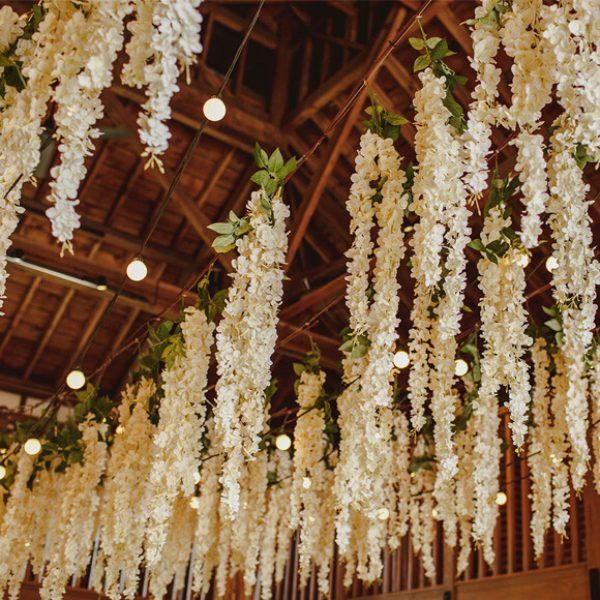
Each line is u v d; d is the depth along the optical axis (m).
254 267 2.66
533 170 1.99
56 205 1.74
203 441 5.50
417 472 5.91
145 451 4.52
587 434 5.75
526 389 2.71
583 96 1.78
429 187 2.23
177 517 6.14
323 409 4.74
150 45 1.67
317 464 4.69
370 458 2.85
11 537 5.48
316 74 7.16
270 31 7.32
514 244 2.58
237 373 2.75
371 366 2.63
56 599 4.86
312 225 7.87
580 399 3.13
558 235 2.14
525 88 1.89
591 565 5.55
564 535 4.49
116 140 7.15
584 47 1.77
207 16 7.09
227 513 2.81
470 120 2.01
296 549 7.98
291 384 9.05
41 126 1.92
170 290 7.69
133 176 7.46
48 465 5.58
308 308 8.05
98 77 1.69
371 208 2.61
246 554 5.86
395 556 7.14
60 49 1.82
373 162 2.61
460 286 2.40
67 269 7.33
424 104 2.26
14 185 1.93
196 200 7.74
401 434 5.79
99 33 1.69
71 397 9.11
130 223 7.88
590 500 5.67
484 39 1.98
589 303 2.20
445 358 3.07
